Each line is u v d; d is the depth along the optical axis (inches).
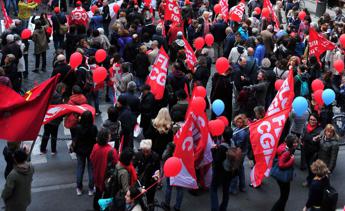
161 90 522.0
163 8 906.1
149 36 733.9
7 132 340.2
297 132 495.8
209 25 805.9
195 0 989.2
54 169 492.4
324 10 1151.0
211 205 416.8
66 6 1082.1
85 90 572.4
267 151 404.2
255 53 674.2
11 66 602.9
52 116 462.0
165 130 439.5
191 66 606.5
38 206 431.5
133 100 497.7
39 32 719.7
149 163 397.4
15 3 1027.3
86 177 479.8
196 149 417.1
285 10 1107.9
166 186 431.2
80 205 435.2
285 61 593.9
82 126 428.1
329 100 482.9
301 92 582.6
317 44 642.2
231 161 392.2
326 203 378.6
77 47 645.3
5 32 704.4
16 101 337.7
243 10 810.2
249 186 475.2
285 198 410.3
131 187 350.0
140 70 625.9
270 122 403.9
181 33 717.9
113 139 441.4
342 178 499.2
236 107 569.3
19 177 354.6
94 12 823.7
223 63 535.5
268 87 573.0
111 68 575.2
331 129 443.5
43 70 745.6
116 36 701.9
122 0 936.9
